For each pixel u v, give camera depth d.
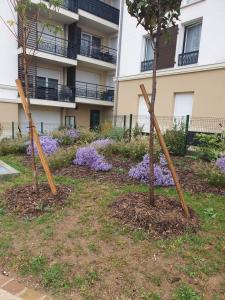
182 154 8.55
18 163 7.02
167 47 12.75
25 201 4.02
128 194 4.35
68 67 18.22
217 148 6.75
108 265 2.67
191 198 4.50
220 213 3.92
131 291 2.34
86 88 19.80
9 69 14.86
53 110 17.78
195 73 11.62
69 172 5.91
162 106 13.04
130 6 3.30
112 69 20.50
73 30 17.55
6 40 14.52
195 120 11.64
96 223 3.47
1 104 14.78
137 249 2.92
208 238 3.17
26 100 4.11
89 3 17.86
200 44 11.41
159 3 3.18
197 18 11.53
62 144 9.56
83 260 2.76
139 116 14.25
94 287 2.39
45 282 2.46
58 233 3.25
